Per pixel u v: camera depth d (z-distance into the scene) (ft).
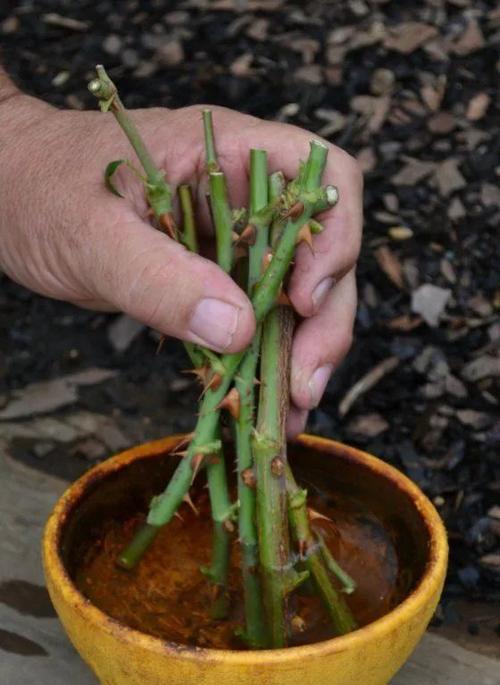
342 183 1.79
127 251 1.69
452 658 1.96
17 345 2.58
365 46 2.99
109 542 1.76
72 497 1.70
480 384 2.36
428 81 2.89
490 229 2.59
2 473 2.28
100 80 1.61
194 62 3.05
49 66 3.13
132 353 2.55
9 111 1.98
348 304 1.82
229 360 1.65
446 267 2.54
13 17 3.32
